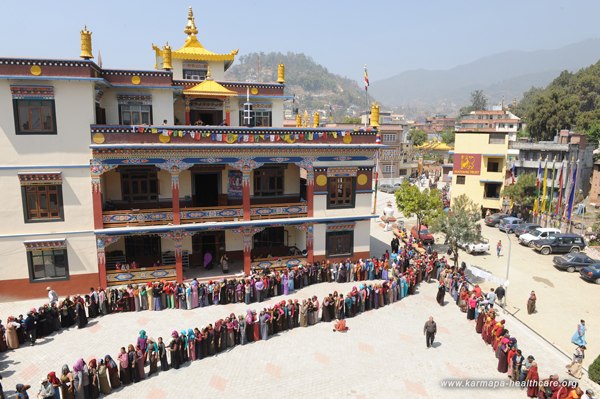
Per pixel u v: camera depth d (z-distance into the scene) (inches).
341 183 1149.1
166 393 647.1
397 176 3422.7
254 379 689.6
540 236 1601.9
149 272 1008.9
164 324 852.6
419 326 896.9
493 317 841.5
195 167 1128.2
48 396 588.7
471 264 1406.3
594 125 2930.6
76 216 951.6
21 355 733.9
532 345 848.9
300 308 880.3
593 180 2231.8
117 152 946.7
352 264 1127.0
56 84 908.6
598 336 916.6
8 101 892.0
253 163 1051.3
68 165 931.3
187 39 1358.3
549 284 1229.7
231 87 1245.7
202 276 1076.5
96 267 976.3
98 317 880.9
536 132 3371.1
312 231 1132.5
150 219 999.6
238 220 1061.8
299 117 1721.2
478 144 2066.9
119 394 641.6
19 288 938.1
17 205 919.7
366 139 1140.5
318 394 657.0
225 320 793.6
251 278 990.4
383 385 685.9
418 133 5044.3
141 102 1069.8
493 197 2087.8
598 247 1537.9
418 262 1154.0
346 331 864.3
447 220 1267.2
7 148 900.6
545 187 1822.1
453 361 764.6
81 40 916.0
